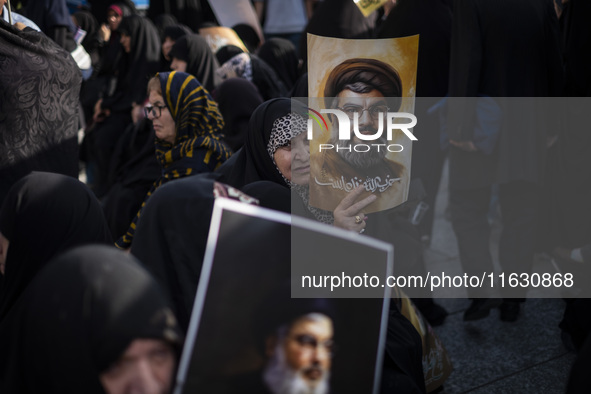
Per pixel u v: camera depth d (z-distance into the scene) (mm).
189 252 1473
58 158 2502
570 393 1213
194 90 2602
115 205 3129
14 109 2322
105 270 1051
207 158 2562
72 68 2510
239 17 5340
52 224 1630
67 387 1038
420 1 3244
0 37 2264
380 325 1228
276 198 1664
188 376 1078
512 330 2969
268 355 1130
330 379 1178
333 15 3461
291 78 4473
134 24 4582
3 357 1454
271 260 1154
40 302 1048
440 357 2172
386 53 1659
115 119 4668
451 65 2906
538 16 2822
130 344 1031
